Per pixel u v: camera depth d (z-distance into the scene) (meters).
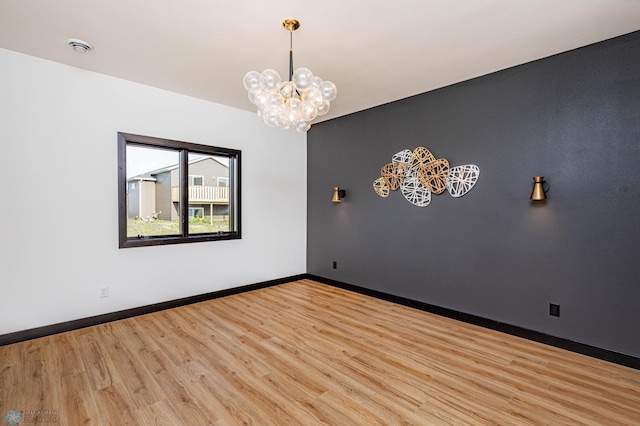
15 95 2.75
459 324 3.28
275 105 2.23
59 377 2.22
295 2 2.03
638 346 2.38
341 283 4.65
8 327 2.74
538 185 2.75
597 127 2.55
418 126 3.71
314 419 1.82
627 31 2.38
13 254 2.76
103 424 1.76
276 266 4.80
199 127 3.91
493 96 3.12
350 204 4.51
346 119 4.55
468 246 3.31
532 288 2.89
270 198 4.69
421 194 3.69
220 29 2.36
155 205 3.66
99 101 3.18
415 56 2.78
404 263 3.87
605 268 2.52
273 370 2.34
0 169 2.70
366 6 2.07
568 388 2.14
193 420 1.80
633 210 2.40
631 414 1.88
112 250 3.28
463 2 2.03
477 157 3.23
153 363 2.42
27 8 2.10
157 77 3.28
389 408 1.93
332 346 2.74
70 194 3.03
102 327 3.12
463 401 2.00
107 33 2.43
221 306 3.78
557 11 2.13
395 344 2.79
